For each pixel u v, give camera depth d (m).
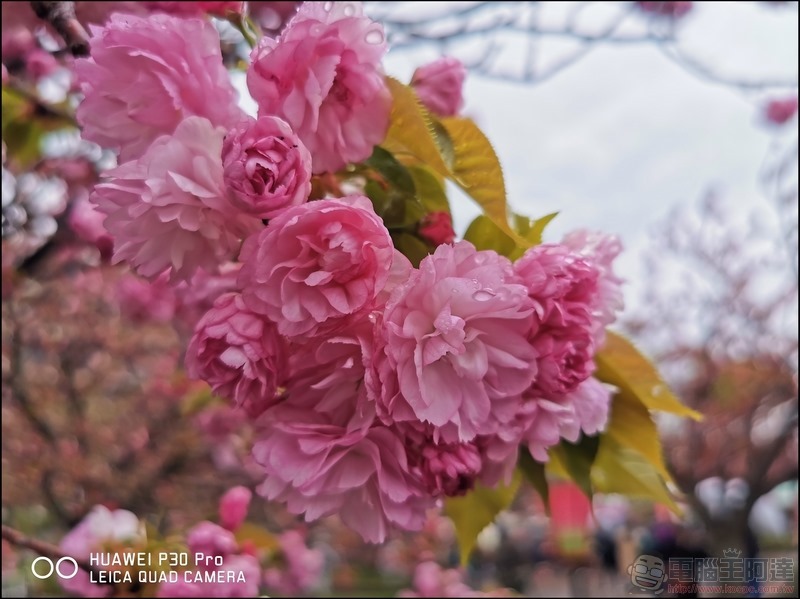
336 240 0.84
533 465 1.24
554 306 0.97
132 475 6.31
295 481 0.94
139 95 0.97
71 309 6.04
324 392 0.97
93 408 7.00
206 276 1.37
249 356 0.90
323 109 0.97
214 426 4.62
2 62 2.23
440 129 1.09
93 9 1.48
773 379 9.48
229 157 0.87
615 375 1.27
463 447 0.96
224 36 1.47
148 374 6.96
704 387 9.97
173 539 2.11
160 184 0.88
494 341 0.96
